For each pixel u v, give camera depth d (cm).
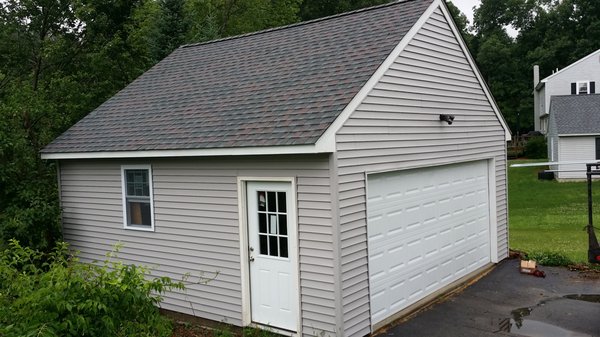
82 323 480
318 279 752
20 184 1154
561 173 2967
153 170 958
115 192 1029
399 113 876
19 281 554
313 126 727
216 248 877
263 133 769
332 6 4578
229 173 849
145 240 984
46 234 1124
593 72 4303
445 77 1022
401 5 1037
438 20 1001
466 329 821
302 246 767
